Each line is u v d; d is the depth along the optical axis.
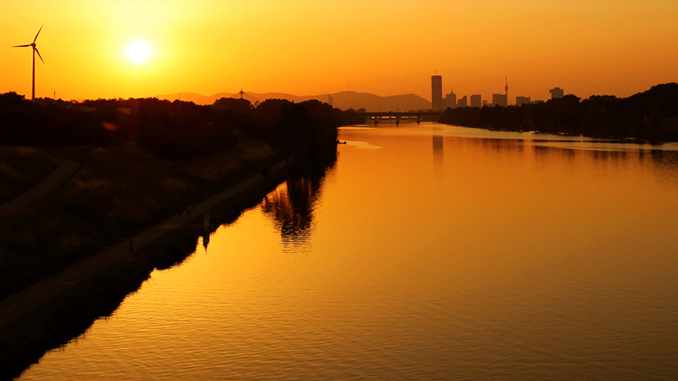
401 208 106.56
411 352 48.28
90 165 99.38
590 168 164.25
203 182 119.06
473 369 45.72
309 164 166.50
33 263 55.81
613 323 53.97
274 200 114.06
